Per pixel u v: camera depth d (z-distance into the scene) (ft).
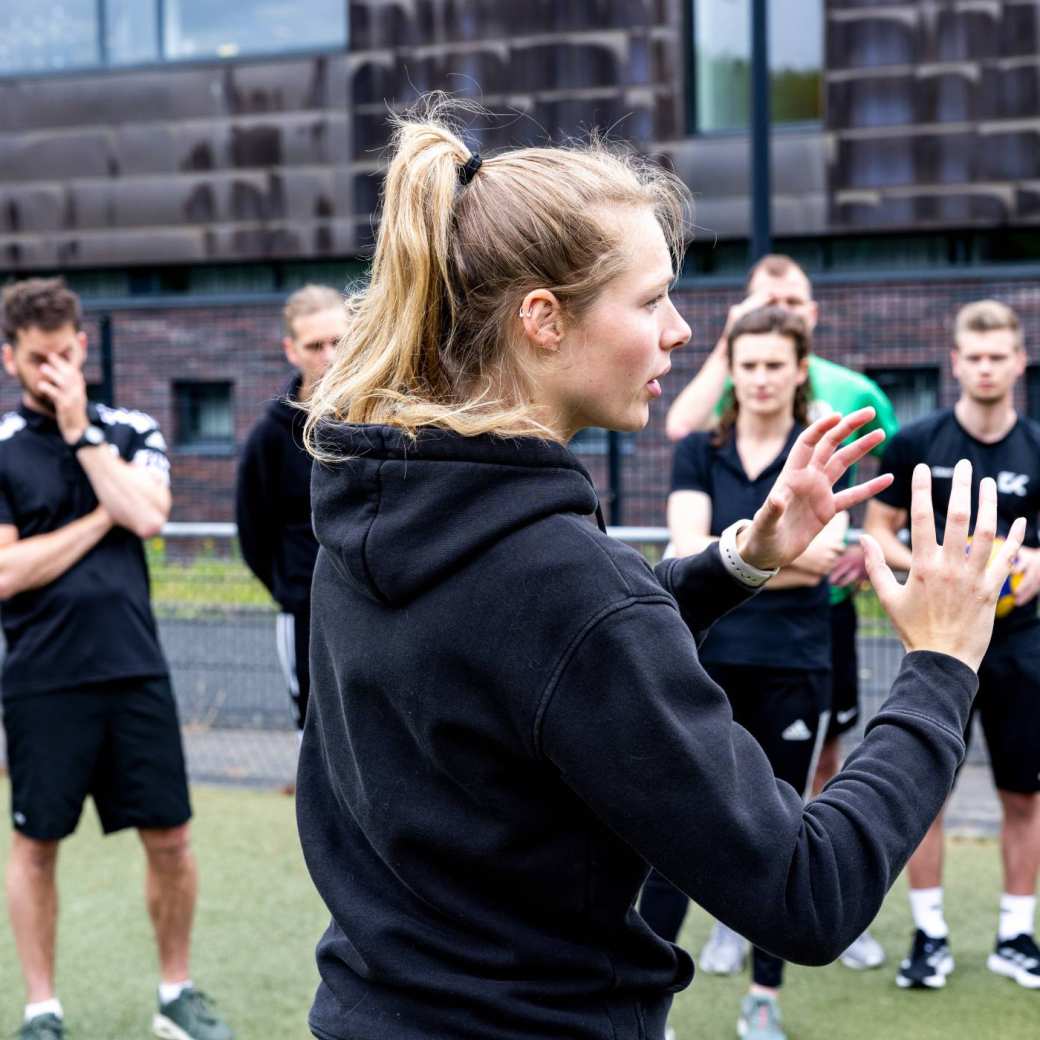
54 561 10.71
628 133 36.47
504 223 4.17
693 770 3.77
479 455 4.00
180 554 18.53
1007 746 11.99
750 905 3.77
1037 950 12.12
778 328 11.19
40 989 10.74
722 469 11.52
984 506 4.20
